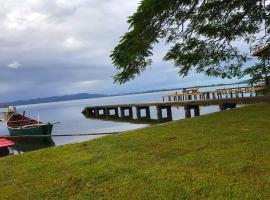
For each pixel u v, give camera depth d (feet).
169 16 38.88
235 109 52.34
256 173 21.65
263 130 33.19
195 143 30.68
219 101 86.53
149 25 38.32
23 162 30.91
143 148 30.99
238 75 48.52
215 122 40.93
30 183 25.12
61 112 240.53
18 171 28.30
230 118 42.91
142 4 35.45
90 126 111.75
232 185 20.11
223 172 22.39
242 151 26.45
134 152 29.81
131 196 20.51
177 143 31.45
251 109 50.01
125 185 22.15
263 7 44.19
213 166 23.75
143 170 24.40
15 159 32.30
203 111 119.24
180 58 44.57
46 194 22.75
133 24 37.37
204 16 42.60
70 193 22.36
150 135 36.52
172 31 41.60
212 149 28.07
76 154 31.22
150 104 111.45
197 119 45.01
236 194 18.92
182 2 36.99
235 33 46.09
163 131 38.22
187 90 152.25
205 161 24.98
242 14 44.57
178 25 40.57
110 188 22.07
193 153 27.48
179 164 25.03
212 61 47.55
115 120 125.59
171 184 21.30
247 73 47.39
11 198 22.88
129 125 106.22
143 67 39.45
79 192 22.31
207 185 20.51
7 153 60.39
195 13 41.93
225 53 47.26
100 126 109.50
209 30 43.86
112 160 27.73
